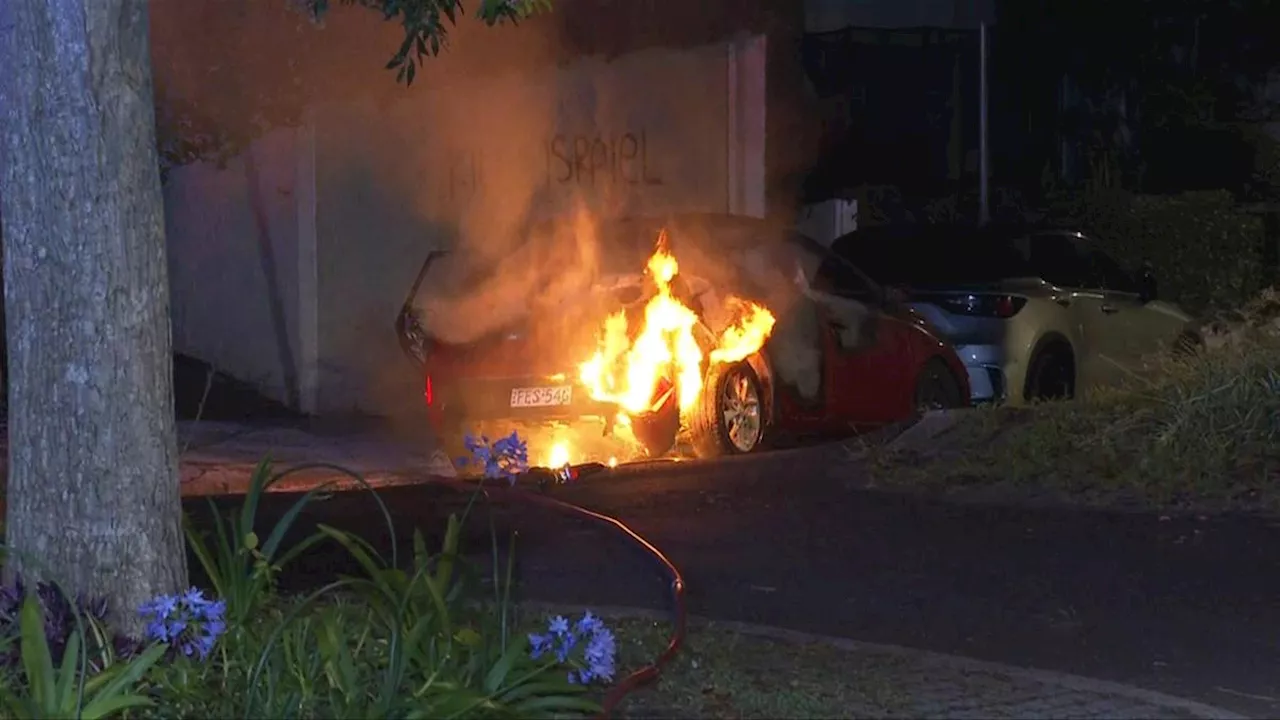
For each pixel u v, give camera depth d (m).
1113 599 8.40
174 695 5.73
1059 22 25.33
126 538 6.02
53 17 5.84
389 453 14.52
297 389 16.88
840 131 22.72
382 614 6.21
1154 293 16.97
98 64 5.86
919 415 13.12
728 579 8.81
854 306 13.98
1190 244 21.92
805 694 6.41
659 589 8.56
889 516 10.32
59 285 5.93
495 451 6.55
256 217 17.27
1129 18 25.53
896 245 16.75
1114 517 10.08
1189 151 25.34
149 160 6.04
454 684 5.64
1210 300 21.44
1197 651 7.52
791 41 21.72
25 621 5.38
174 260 18.12
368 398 17.08
